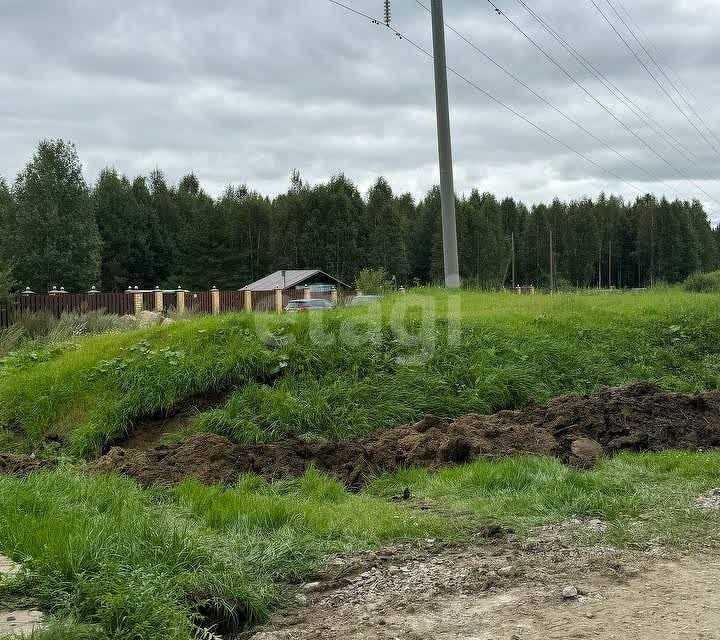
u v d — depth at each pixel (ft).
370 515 23.32
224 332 42.50
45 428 38.81
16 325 68.54
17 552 17.62
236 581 17.22
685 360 50.19
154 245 291.17
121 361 41.27
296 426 35.37
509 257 300.61
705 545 20.34
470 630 15.35
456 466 29.96
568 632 14.99
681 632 14.85
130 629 14.61
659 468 28.66
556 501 24.13
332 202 280.51
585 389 43.73
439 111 64.80
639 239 341.21
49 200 209.87
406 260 270.05
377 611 16.69
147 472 28.81
